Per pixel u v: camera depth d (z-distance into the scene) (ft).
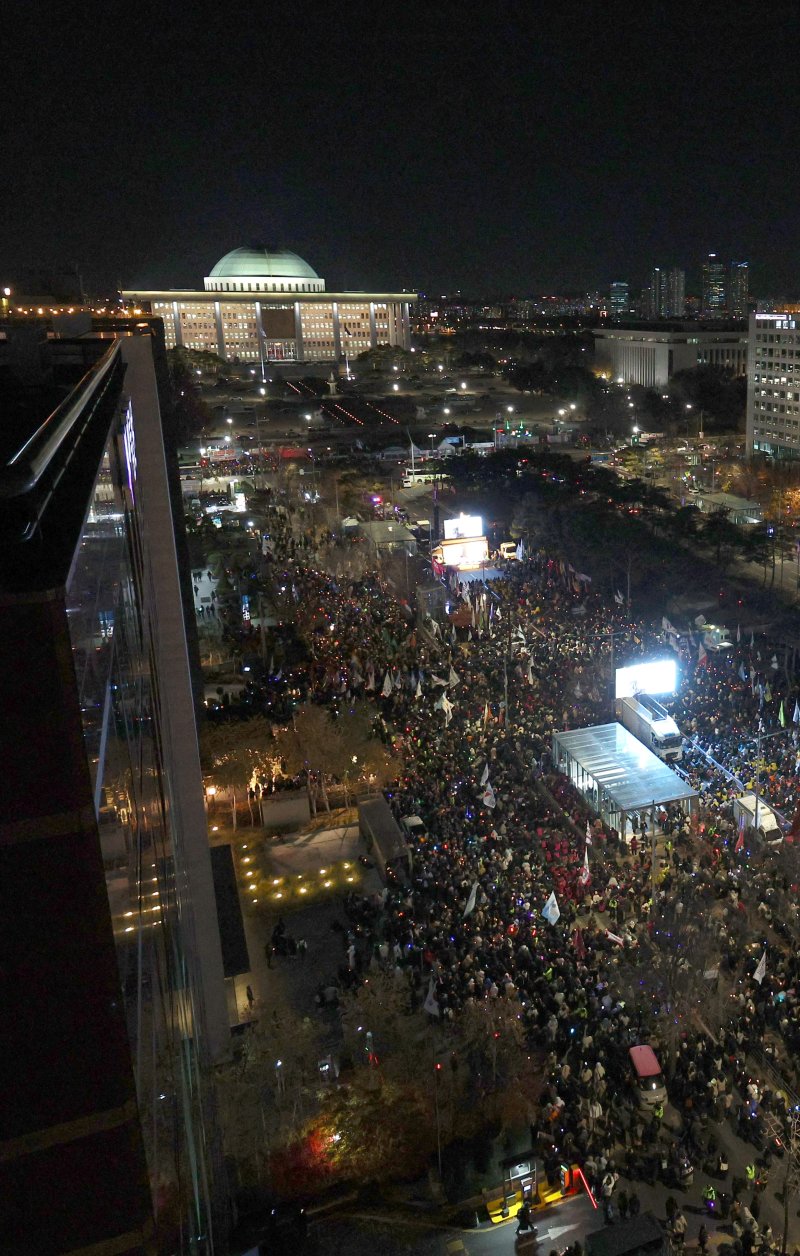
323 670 196.24
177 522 135.85
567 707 179.52
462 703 178.50
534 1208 82.43
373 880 134.62
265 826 150.00
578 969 107.45
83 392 38.68
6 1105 22.50
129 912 29.68
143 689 50.85
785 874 125.70
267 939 123.65
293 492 388.37
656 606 255.09
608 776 145.38
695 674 193.98
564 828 141.49
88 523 27.04
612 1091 93.40
